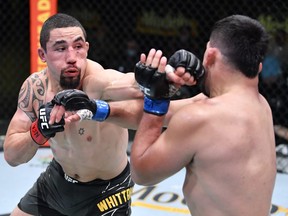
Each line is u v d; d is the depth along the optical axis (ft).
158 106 5.54
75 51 7.05
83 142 7.93
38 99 7.80
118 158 8.39
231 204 5.31
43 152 18.03
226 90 5.42
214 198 5.36
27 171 15.89
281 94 19.20
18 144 7.43
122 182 8.57
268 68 19.02
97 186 8.51
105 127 7.97
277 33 19.12
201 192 5.45
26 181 14.94
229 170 5.23
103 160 8.22
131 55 23.12
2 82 25.70
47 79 7.81
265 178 5.40
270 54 18.95
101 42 23.62
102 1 23.34
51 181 8.84
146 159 5.41
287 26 19.16
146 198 13.32
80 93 5.98
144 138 5.54
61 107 5.98
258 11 20.31
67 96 5.92
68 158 8.27
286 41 19.10
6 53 25.58
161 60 5.38
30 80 7.92
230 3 21.08
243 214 5.31
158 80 5.37
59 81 7.32
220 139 5.19
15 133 7.70
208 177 5.31
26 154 7.51
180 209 12.59
